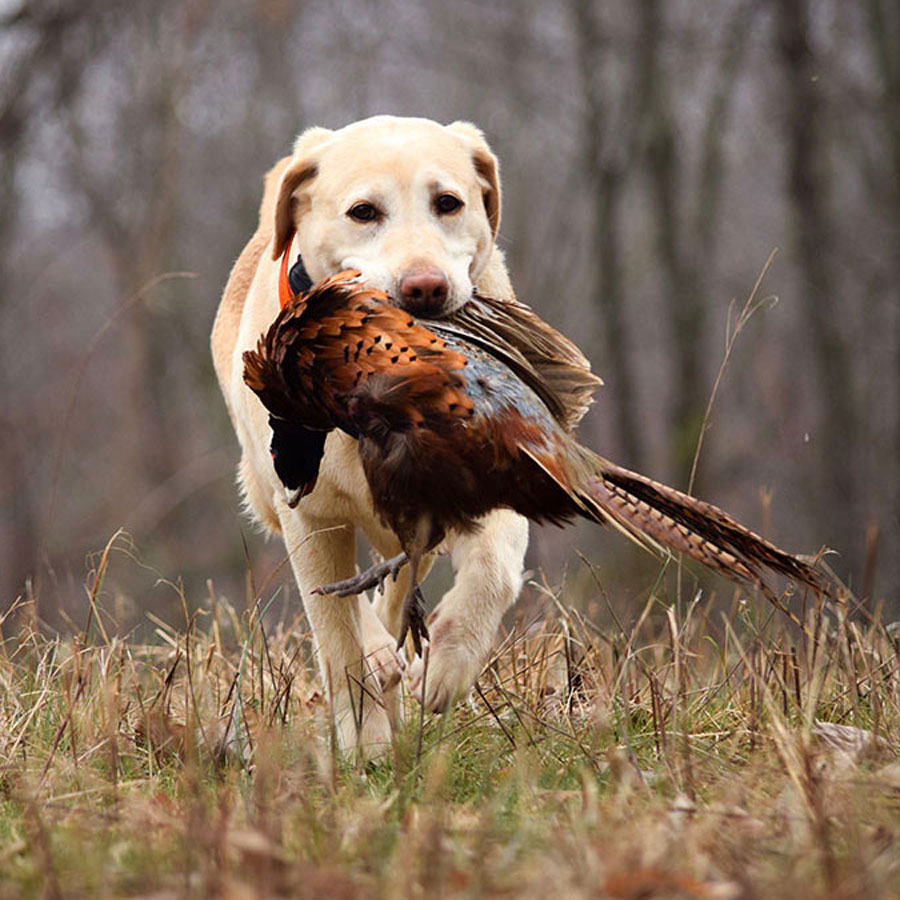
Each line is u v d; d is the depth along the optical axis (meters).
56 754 7.01
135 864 5.14
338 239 7.52
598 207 32.97
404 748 7.00
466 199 7.56
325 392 6.02
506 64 36.47
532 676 8.19
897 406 32.25
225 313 9.66
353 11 36.25
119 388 38.41
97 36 30.00
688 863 4.95
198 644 9.01
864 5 31.02
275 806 5.78
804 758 5.79
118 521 33.81
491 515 7.38
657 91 32.19
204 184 38.34
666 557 7.93
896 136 30.89
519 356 6.29
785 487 33.47
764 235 39.62
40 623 9.54
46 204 38.09
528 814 5.68
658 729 6.96
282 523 8.09
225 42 36.56
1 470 36.53
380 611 8.99
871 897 4.59
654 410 41.81
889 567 22.11
